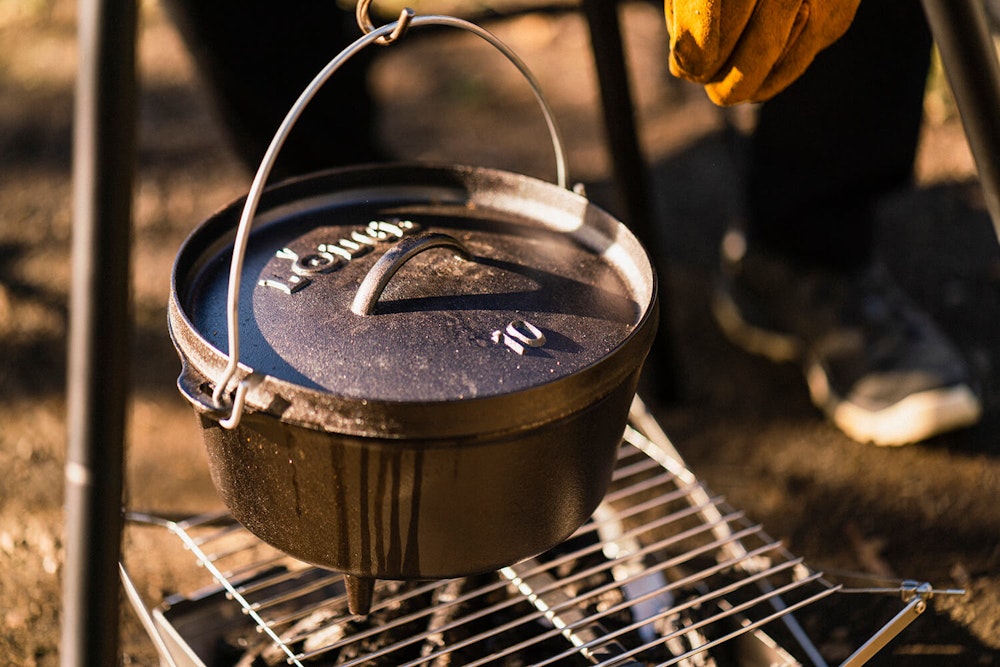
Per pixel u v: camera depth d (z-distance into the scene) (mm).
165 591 1557
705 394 2031
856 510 1752
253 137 1864
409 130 2844
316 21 1796
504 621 1186
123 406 865
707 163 2730
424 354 841
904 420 1852
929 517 1729
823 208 1923
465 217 1071
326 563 867
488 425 767
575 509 885
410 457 772
